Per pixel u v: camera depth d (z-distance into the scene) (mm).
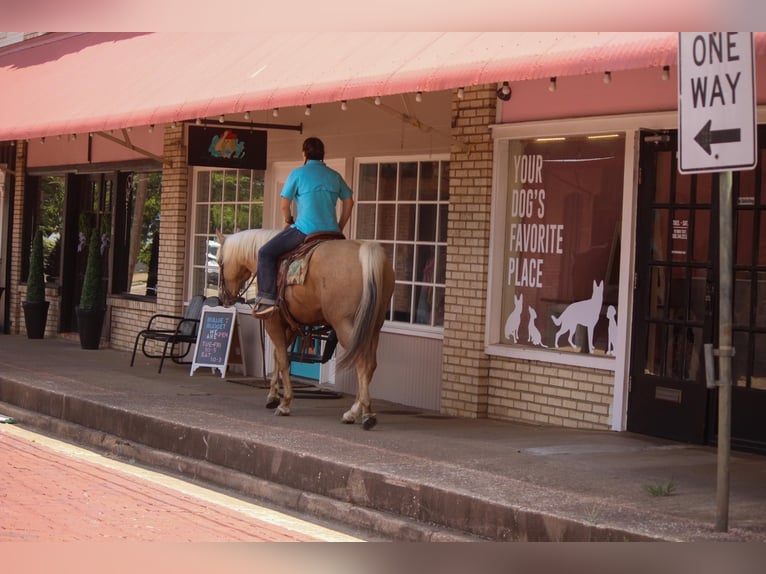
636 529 6008
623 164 9680
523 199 10469
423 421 10258
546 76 7605
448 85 8297
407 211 11867
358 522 7418
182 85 12070
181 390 11984
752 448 8625
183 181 15117
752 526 6125
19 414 11789
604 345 9797
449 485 7086
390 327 11898
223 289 10750
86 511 7441
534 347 10352
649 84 9336
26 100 15945
